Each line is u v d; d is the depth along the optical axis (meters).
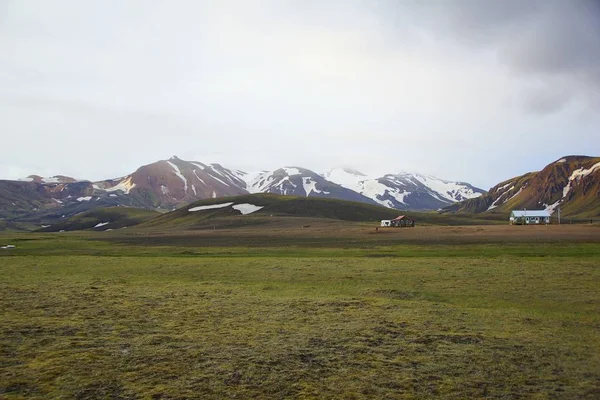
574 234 101.31
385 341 21.39
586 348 20.50
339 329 23.56
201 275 47.62
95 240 129.00
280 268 52.00
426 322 25.33
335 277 44.88
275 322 25.12
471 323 25.20
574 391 15.55
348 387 15.67
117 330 22.94
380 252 72.50
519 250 68.81
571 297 33.44
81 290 35.94
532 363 18.39
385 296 34.69
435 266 51.09
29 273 49.38
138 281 42.56
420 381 16.36
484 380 16.52
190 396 14.65
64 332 22.22
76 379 15.87
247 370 17.14
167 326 23.98
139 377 16.25
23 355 18.42
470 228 138.00
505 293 35.44
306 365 17.86
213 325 24.33
